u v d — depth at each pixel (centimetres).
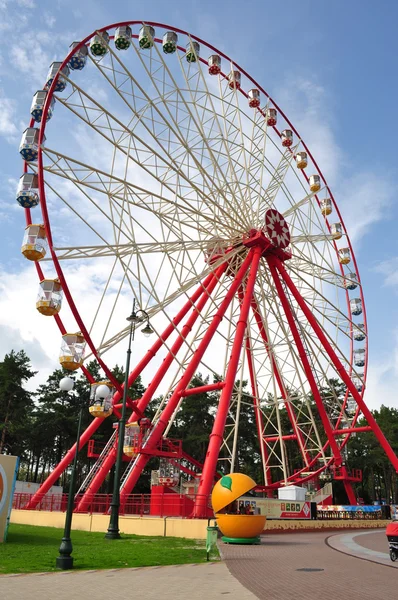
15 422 6969
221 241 3834
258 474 8481
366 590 1116
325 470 4928
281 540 2561
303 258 4309
